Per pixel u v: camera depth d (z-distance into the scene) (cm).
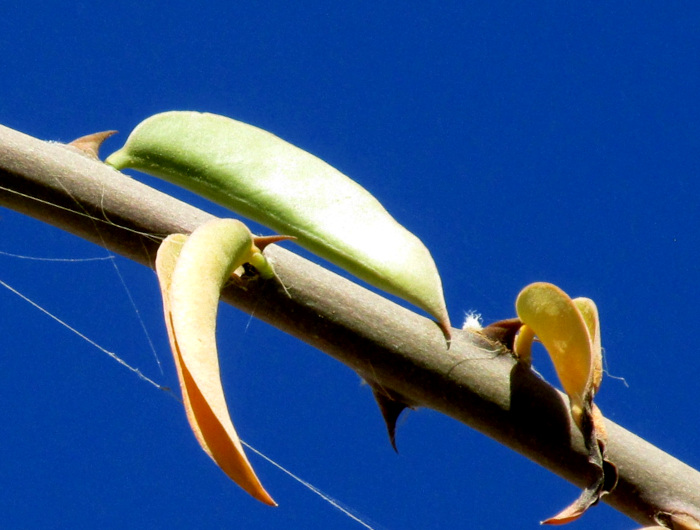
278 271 15
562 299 15
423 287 15
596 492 15
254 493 13
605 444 15
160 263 14
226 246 14
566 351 15
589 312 15
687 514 15
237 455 13
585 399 15
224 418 13
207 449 13
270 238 15
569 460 15
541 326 15
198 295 14
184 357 14
